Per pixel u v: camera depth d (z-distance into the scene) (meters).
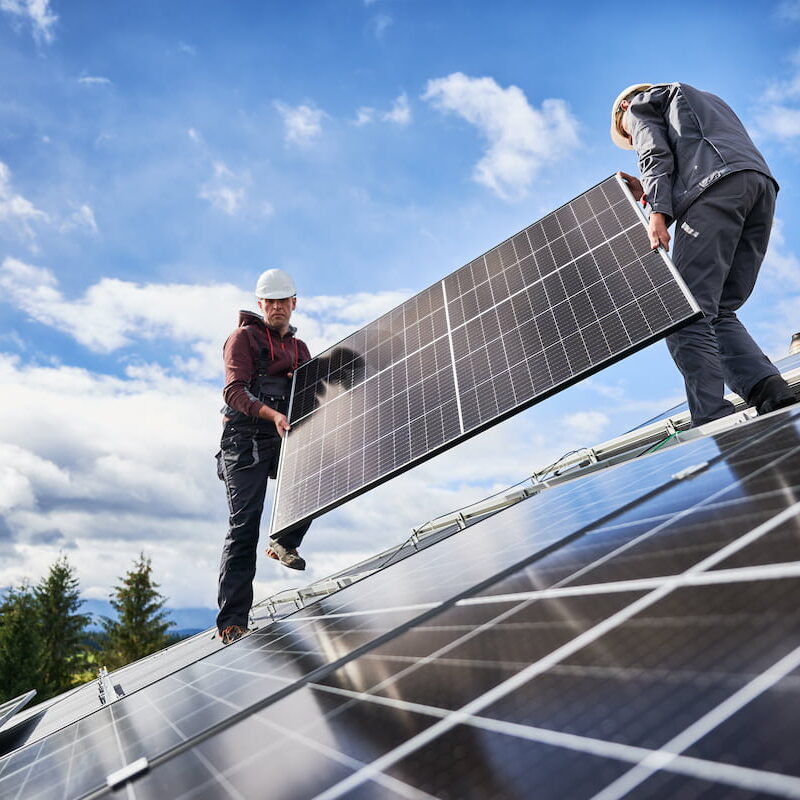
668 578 1.08
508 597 1.47
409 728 0.96
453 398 4.18
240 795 0.96
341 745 1.01
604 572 1.32
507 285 4.79
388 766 0.86
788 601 0.78
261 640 3.18
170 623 68.44
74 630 65.75
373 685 1.26
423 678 1.17
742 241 4.35
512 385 3.89
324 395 5.48
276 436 5.57
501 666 1.05
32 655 48.88
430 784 0.76
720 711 0.64
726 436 2.53
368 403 4.91
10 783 2.02
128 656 65.94
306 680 1.51
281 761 1.04
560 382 3.58
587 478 3.69
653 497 1.85
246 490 5.27
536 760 0.71
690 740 0.62
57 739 2.69
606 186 4.83
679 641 0.83
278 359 5.90
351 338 6.05
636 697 0.75
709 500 1.48
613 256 4.11
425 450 3.97
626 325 3.58
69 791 1.55
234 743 1.25
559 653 0.99
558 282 4.34
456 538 3.52
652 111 4.48
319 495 4.41
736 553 1.04
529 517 3.04
